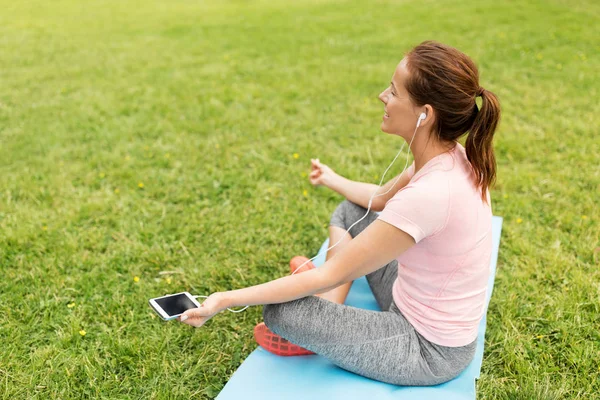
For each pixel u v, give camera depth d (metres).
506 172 4.09
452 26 7.95
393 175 4.09
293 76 6.17
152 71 6.48
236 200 3.79
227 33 8.14
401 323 1.95
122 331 2.64
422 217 1.72
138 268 3.09
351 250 1.80
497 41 7.14
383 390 1.95
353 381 1.99
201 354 2.50
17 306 2.78
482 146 1.78
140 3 10.97
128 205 3.73
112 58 7.04
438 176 1.77
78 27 8.85
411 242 1.76
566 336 2.52
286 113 5.25
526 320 2.65
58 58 7.10
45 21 9.36
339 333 1.90
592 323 2.59
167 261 3.15
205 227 3.47
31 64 6.87
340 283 1.85
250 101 5.48
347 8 9.53
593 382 2.28
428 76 1.73
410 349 1.92
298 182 3.99
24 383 2.33
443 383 2.01
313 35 7.82
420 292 1.90
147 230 3.42
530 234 3.35
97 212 3.63
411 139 1.87
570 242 3.26
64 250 3.21
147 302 2.83
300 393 1.97
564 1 9.17
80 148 4.53
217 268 3.10
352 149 4.51
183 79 6.16
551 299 2.76
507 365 2.40
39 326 2.67
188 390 2.32
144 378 2.39
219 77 6.20
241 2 10.75
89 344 2.57
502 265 3.08
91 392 2.32
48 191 3.85
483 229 1.85
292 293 1.84
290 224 3.48
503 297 2.79
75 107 5.41
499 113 1.77
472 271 1.86
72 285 2.94
